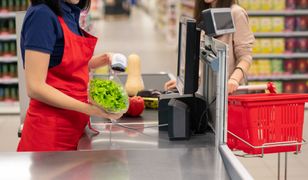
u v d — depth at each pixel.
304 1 7.35
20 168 1.88
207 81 2.47
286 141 2.24
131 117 2.82
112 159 1.99
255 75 7.46
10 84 7.12
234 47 3.31
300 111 2.24
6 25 6.89
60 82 2.29
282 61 7.53
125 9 24.44
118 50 12.82
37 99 2.17
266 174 4.41
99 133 2.50
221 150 2.02
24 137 2.33
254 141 2.20
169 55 12.19
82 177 1.80
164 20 16.09
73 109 2.17
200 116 2.40
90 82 2.20
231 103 2.26
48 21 2.12
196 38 2.25
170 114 2.32
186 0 11.38
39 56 2.11
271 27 7.33
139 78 3.16
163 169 1.88
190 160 1.98
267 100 2.17
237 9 3.29
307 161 4.70
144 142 2.33
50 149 2.28
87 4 2.51
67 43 2.22
